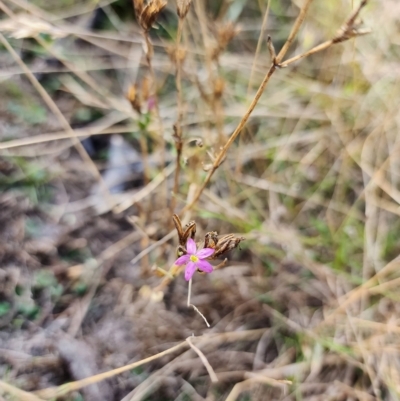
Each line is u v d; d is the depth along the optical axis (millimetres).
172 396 163
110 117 215
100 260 185
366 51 224
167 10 236
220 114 178
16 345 159
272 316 185
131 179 206
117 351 167
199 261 125
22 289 169
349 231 203
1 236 174
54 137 172
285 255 197
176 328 177
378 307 187
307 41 210
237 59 229
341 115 224
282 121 230
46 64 214
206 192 191
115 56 229
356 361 173
